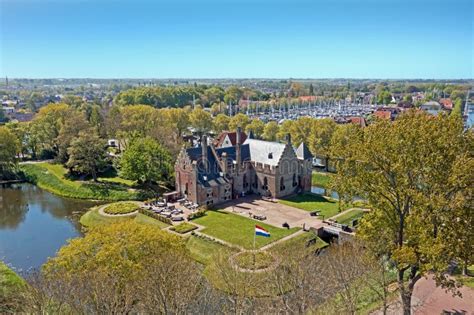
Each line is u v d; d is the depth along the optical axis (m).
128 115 153.12
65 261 44.25
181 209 91.06
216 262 56.12
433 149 33.88
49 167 133.50
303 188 105.31
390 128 37.03
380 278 48.38
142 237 46.84
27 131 152.00
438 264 32.44
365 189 38.97
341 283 46.16
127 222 51.84
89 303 38.06
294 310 42.09
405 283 46.97
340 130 124.94
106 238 46.62
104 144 122.19
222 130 172.75
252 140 108.12
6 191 116.19
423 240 34.09
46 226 87.56
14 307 40.31
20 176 128.38
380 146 36.25
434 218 34.34
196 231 78.00
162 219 84.44
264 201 97.50
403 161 34.81
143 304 40.12
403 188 36.25
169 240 48.75
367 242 43.44
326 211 89.31
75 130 133.38
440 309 43.53
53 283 39.03
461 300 45.31
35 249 75.31
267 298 45.72
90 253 45.47
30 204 103.56
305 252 57.62
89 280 39.12
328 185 43.84
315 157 138.62
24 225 88.31
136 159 106.00
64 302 37.88
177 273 40.91
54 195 111.62
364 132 39.88
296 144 141.38
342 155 40.97
